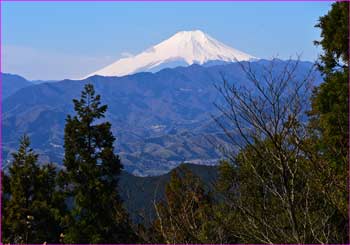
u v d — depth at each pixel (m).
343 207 7.08
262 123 6.73
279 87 6.84
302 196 7.17
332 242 7.32
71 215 36.84
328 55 23.03
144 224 9.15
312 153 7.05
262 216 7.29
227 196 7.62
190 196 8.66
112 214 34.69
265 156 6.91
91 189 36.94
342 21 22.52
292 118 6.78
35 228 37.34
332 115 17.66
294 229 6.92
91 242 34.62
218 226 7.90
